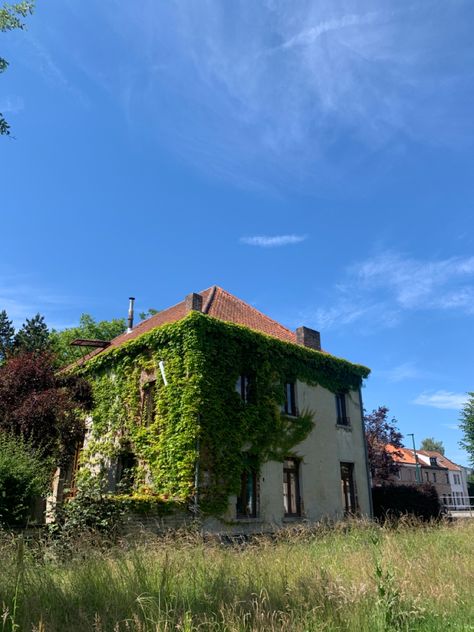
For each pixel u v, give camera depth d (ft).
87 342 79.77
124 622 13.93
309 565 22.81
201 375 53.62
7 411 54.24
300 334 75.05
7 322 108.58
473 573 21.53
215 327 56.95
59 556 23.40
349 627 14.24
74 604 15.61
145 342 60.70
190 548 24.53
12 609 14.66
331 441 68.69
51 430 54.90
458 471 249.55
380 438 106.93
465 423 147.02
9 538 23.13
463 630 14.70
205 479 51.06
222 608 14.51
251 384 60.54
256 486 56.44
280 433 61.05
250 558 23.89
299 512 60.90
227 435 54.29
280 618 14.88
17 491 35.94
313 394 68.54
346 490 70.03
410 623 14.88
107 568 19.26
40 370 59.72
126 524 39.50
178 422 53.11
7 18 29.25
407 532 37.99
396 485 79.87
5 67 29.66
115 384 64.59
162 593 16.20
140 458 56.70
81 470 64.34
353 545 32.45
